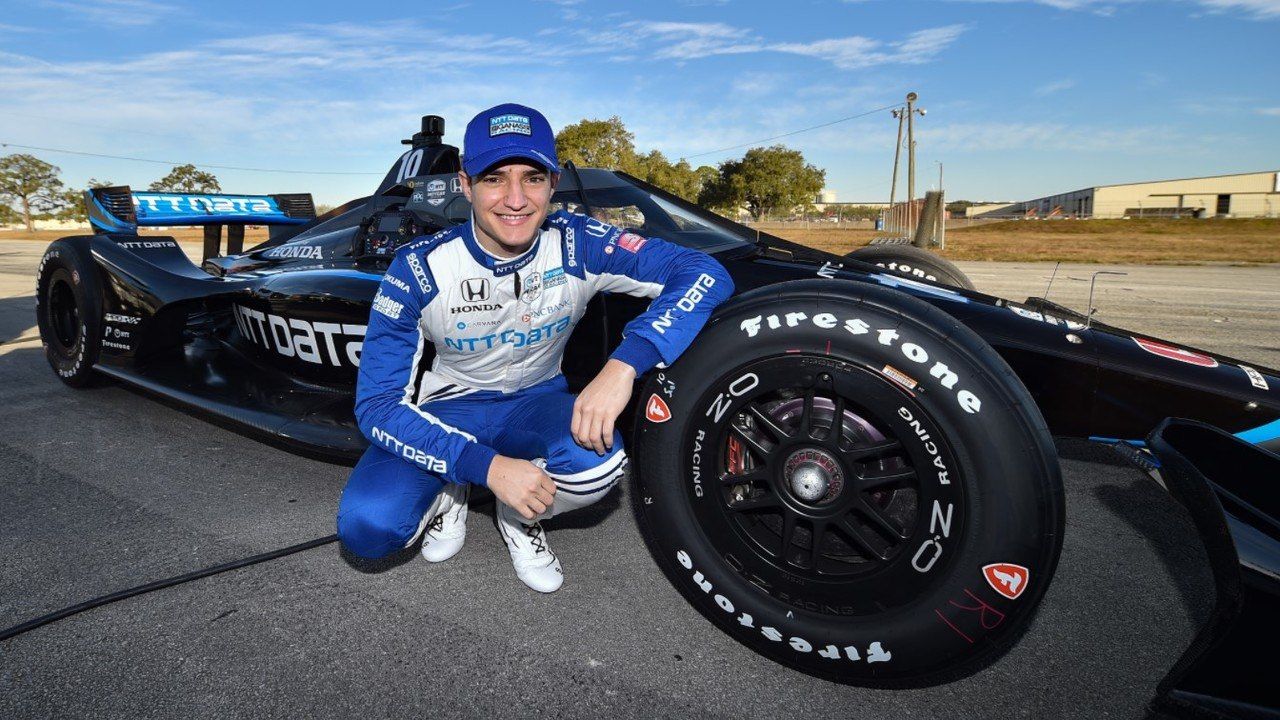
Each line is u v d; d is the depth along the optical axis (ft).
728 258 7.90
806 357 4.36
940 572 4.14
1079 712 4.54
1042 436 3.95
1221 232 99.55
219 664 4.99
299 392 9.11
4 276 32.99
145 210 12.34
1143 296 26.84
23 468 8.70
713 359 4.64
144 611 5.65
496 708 4.55
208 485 8.20
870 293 4.33
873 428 4.74
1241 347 15.84
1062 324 6.66
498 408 5.99
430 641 5.27
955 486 4.04
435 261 5.17
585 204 8.66
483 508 7.77
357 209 11.87
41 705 4.57
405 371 5.37
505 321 5.43
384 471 5.48
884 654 4.38
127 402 11.54
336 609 5.70
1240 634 3.65
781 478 4.64
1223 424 5.91
